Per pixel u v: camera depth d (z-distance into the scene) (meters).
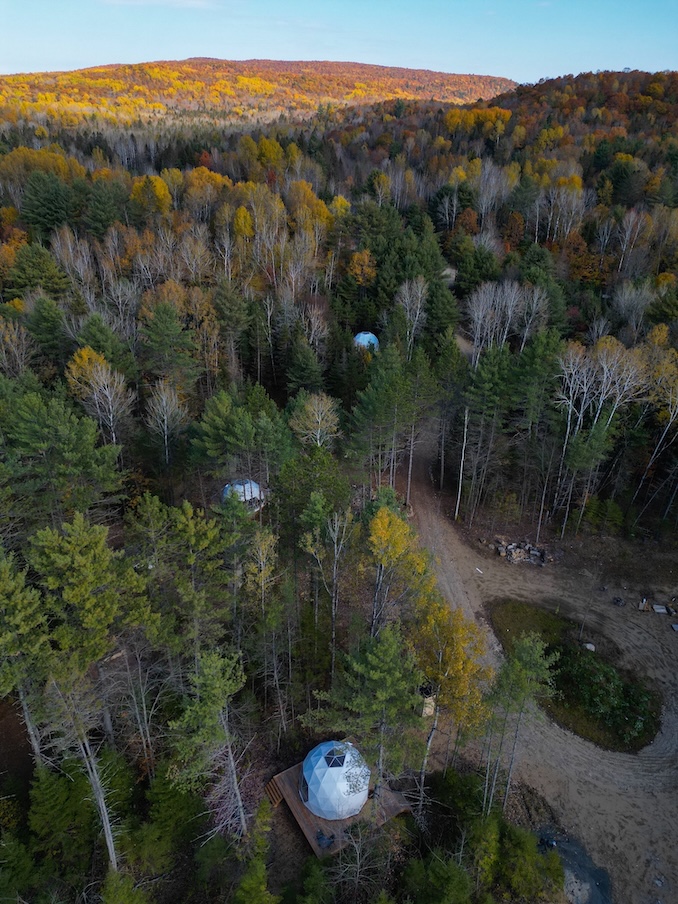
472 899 23.91
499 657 37.53
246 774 27.38
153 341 47.62
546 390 47.28
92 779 22.56
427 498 52.75
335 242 80.06
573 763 31.08
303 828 26.44
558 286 60.97
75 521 21.77
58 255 68.62
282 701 31.73
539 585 43.19
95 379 42.22
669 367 42.59
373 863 24.45
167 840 25.12
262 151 115.69
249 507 40.25
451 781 28.23
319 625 33.28
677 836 27.70
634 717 33.28
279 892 24.45
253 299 62.31
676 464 45.12
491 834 24.56
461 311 70.00
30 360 49.28
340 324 68.00
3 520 31.05
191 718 20.45
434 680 24.25
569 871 25.92
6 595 20.44
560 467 47.25
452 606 41.06
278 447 39.19
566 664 36.50
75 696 22.03
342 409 52.38
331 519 30.38
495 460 48.91
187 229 76.81
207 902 24.72
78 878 23.89
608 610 40.88
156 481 44.69
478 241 78.00
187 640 27.69
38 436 32.84
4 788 26.31
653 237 75.19
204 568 26.81
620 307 59.44
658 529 47.00
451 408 49.81
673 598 41.59
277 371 62.69
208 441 39.62
